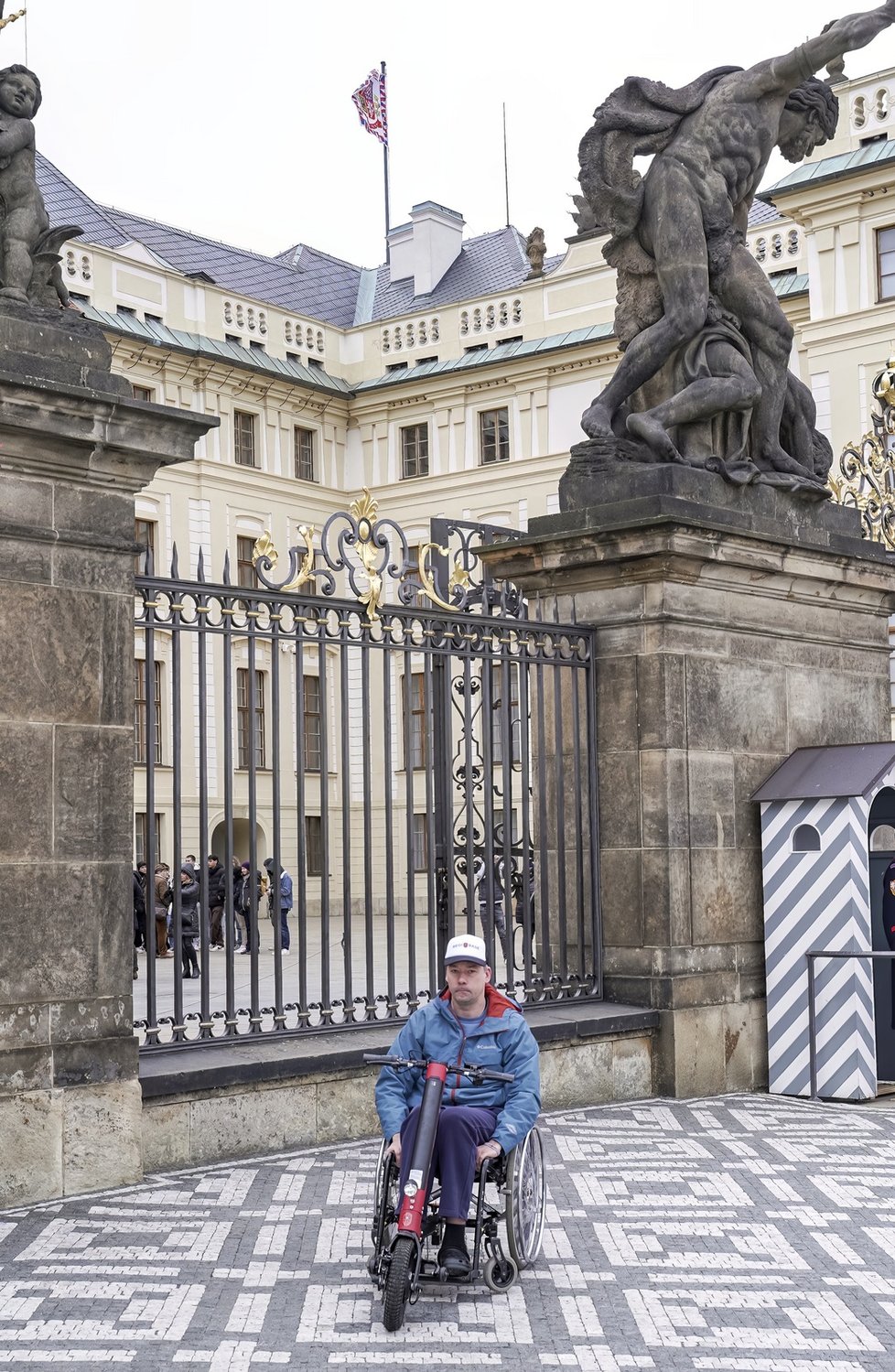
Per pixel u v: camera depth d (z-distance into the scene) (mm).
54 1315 5477
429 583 9602
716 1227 6738
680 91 10883
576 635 10398
